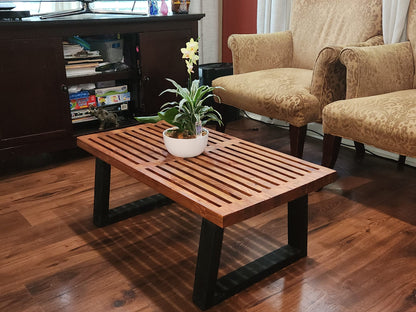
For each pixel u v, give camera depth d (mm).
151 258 1452
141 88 2475
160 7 2826
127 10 2832
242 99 2125
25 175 2133
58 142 2240
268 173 1272
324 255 1460
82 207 1808
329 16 2336
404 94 1757
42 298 1258
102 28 2217
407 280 1327
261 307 1219
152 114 2549
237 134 2707
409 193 1904
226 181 1219
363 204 1810
